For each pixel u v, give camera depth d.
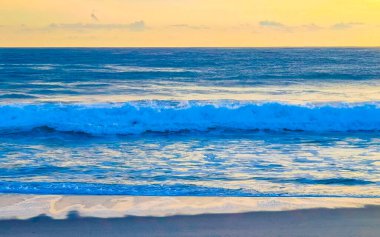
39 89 61.91
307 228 12.89
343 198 15.77
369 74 90.88
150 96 55.56
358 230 12.74
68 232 12.62
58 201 15.34
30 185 17.25
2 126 28.97
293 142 25.98
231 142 26.00
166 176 18.92
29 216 13.89
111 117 30.14
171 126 29.47
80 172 19.53
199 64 129.75
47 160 21.67
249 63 134.38
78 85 68.31
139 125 29.50
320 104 31.28
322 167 20.36
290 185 17.58
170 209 14.56
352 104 31.17
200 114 30.45
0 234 12.47
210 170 19.88
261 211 14.36
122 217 13.82
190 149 24.16
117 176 18.92
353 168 20.19
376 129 29.80
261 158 22.08
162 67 115.75
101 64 128.50
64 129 28.55
